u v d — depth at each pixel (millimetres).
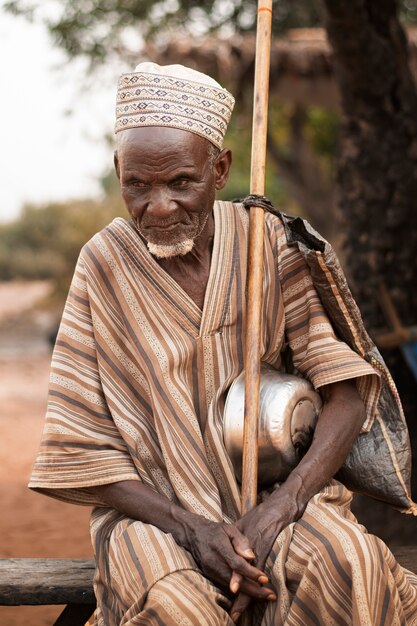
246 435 2715
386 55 5762
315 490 2709
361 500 5734
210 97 2777
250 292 2811
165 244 2785
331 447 2775
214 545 2576
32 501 7418
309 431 2865
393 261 5984
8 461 8930
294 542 2586
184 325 2877
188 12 9867
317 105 10047
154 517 2717
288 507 2641
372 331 5984
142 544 2619
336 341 2900
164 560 2568
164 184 2740
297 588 2553
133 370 2891
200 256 2912
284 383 2834
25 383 14844
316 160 17781
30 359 18266
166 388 2816
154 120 2725
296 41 9797
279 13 9789
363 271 6055
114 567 2656
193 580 2541
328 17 5578
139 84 2746
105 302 2918
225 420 2807
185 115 2734
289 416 2791
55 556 5918
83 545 6191
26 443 9852
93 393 2904
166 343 2850
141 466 2836
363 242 6051
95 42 10250
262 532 2600
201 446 2793
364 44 5637
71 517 6941
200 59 9445
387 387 3010
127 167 2748
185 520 2670
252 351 2773
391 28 5844
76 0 9977
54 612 4859
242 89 9602
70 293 2975
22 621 4719
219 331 2887
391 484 2988
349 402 2871
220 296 2885
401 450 3004
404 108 5969
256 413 2732
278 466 2807
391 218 5969
